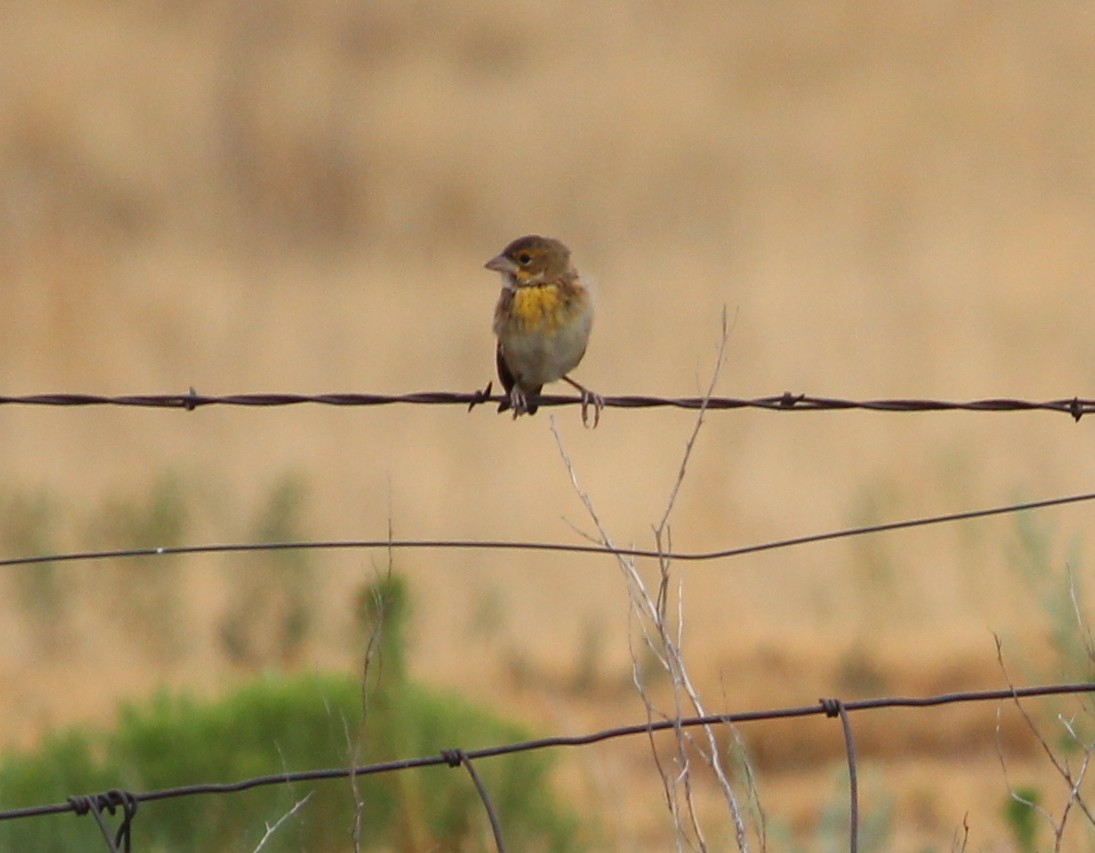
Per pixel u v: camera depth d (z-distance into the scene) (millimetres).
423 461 19938
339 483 19016
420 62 41031
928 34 41344
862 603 14828
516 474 19312
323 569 15773
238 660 14055
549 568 17016
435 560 17109
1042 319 25562
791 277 29203
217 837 9078
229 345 26031
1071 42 40312
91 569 15328
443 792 9242
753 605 15398
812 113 38625
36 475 18859
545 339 8289
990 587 14719
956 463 17094
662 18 43375
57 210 32656
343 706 9359
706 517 17547
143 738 9445
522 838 9375
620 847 9469
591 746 11477
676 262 31250
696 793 11203
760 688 13117
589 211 35188
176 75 38094
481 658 14258
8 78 36406
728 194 35344
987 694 5695
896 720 12555
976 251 30422
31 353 25500
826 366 23438
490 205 35938
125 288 28625
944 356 23656
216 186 35844
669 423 21281
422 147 37469
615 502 18203
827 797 10695
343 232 35438
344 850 8984
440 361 25219
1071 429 20172
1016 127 37219
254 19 40594
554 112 39062
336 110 38406
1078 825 8539
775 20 42312
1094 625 8891
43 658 14562
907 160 36125
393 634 9320
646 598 5559
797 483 18500
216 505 16922
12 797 9203
